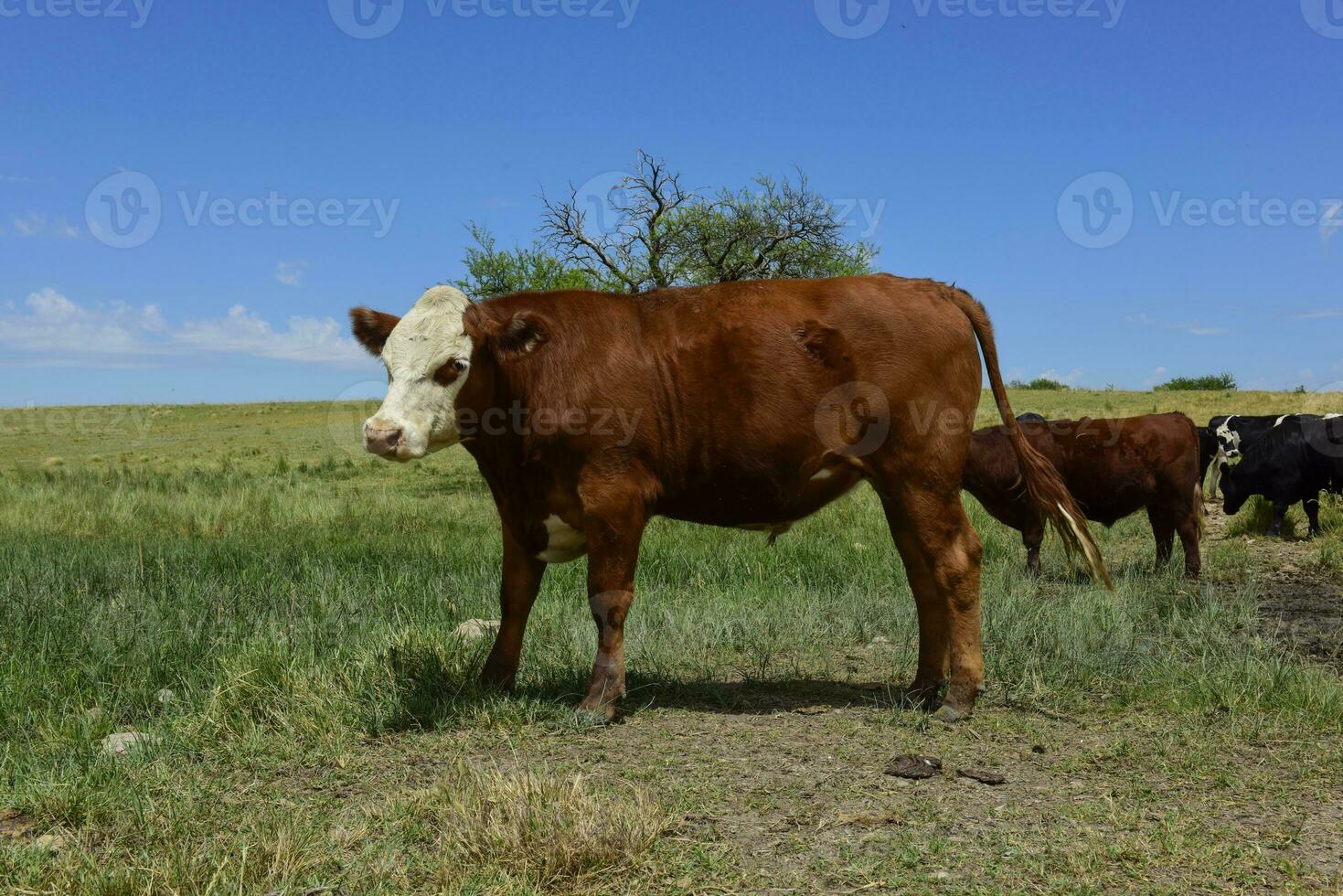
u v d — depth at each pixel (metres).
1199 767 4.16
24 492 17.33
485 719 4.79
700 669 5.98
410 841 3.44
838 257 21.78
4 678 5.32
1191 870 3.19
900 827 3.56
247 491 17.64
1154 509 9.45
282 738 4.53
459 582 8.22
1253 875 3.15
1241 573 9.52
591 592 4.88
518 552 5.25
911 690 5.24
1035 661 5.69
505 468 4.99
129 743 4.53
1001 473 9.33
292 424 38.88
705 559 9.57
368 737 4.62
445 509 16.03
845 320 4.89
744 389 4.83
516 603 5.32
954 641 4.93
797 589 8.09
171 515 15.26
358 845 3.41
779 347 4.84
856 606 7.31
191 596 7.53
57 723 4.82
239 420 41.88
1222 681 5.22
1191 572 9.26
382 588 7.93
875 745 4.49
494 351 4.66
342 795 3.93
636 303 5.07
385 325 4.90
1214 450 15.58
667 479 4.96
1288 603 8.05
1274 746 4.46
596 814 3.37
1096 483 9.32
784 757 4.31
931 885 3.09
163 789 3.95
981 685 4.94
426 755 4.38
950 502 4.96
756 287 5.05
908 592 7.89
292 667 5.25
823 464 4.93
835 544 10.32
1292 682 5.17
